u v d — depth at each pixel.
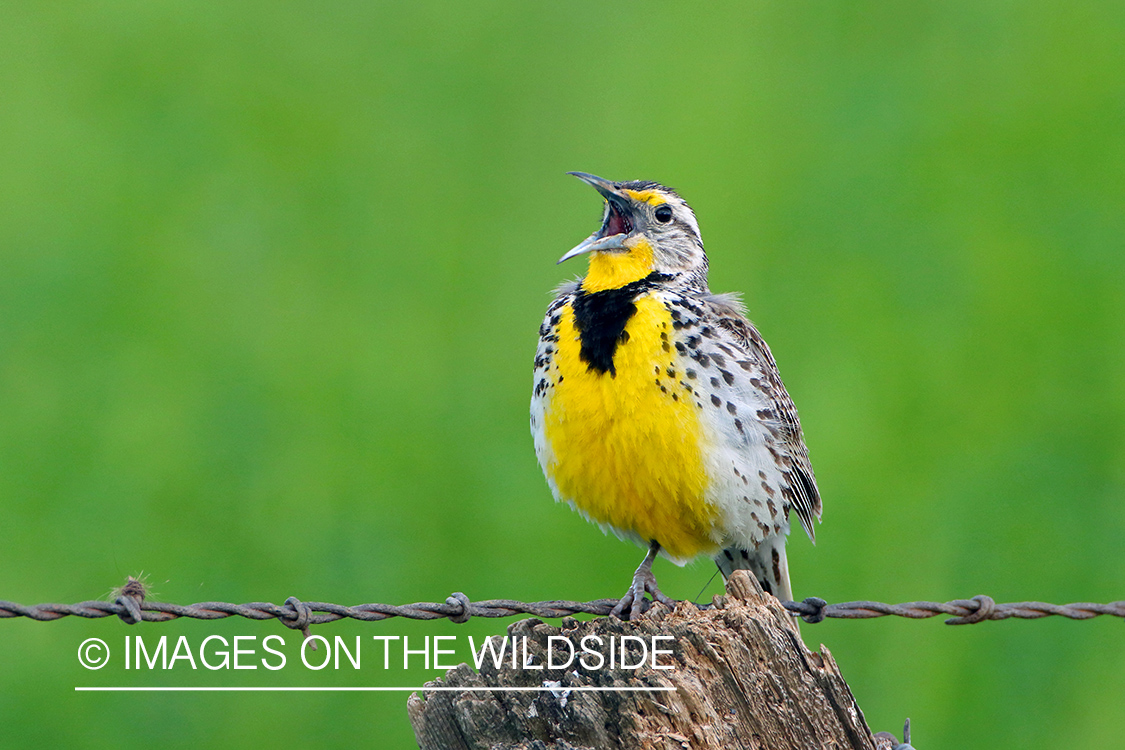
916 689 12.48
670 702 5.93
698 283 8.91
